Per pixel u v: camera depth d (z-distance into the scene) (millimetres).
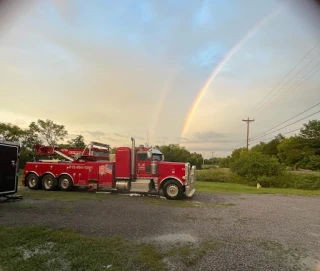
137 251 4688
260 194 15047
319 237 5953
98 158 14656
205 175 27328
